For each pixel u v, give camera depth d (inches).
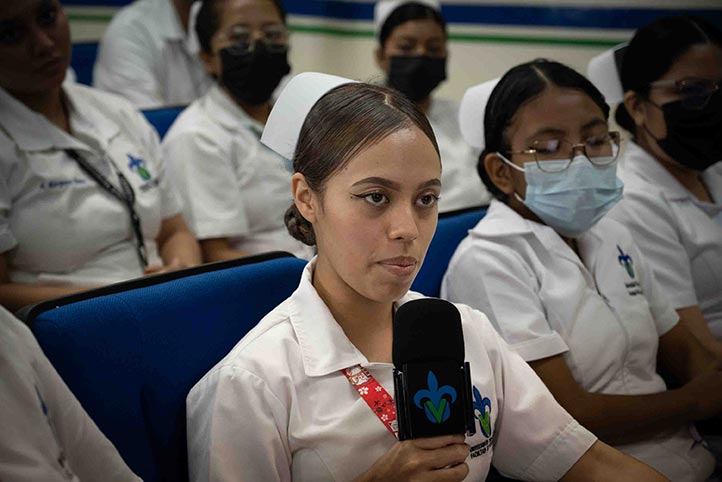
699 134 96.1
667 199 98.0
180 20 172.6
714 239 97.3
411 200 51.6
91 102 104.3
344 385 55.1
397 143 51.2
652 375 80.8
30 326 55.1
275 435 53.6
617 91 102.9
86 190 95.7
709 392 77.5
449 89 198.1
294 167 56.7
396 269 51.6
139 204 100.8
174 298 61.7
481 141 87.4
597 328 76.3
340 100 53.8
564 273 77.3
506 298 75.9
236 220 116.3
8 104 92.4
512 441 63.7
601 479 62.3
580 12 180.1
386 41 145.1
